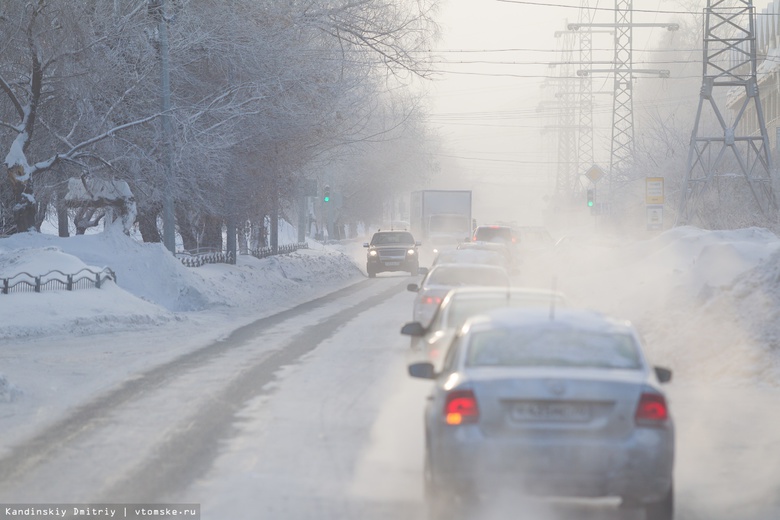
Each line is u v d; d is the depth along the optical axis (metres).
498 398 23.72
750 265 76.94
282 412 43.50
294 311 104.25
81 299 85.88
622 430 23.52
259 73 124.25
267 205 154.50
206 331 82.12
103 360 62.28
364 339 74.25
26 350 67.75
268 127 128.75
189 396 48.00
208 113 121.50
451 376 25.25
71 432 39.09
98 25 110.94
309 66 129.62
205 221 161.75
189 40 119.19
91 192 116.25
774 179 159.38
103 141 115.50
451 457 23.78
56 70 109.44
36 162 120.44
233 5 125.62
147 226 142.12
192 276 112.38
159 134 113.94
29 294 83.12
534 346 25.52
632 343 25.83
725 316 54.94
